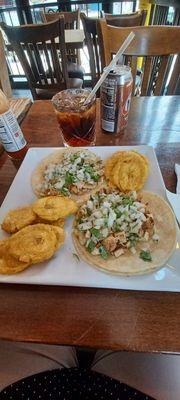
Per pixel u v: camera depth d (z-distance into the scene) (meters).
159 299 0.21
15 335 0.19
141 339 0.19
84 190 0.31
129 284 0.21
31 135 0.41
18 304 0.21
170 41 0.51
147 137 0.38
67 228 0.27
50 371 0.27
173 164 0.33
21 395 0.26
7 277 0.22
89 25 0.63
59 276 0.22
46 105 0.48
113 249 0.24
